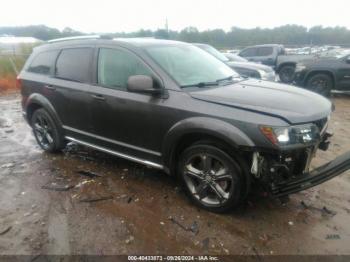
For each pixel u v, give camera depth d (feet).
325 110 9.98
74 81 13.53
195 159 10.59
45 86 14.83
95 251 8.93
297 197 11.44
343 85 30.89
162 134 10.84
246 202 11.07
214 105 9.66
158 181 12.81
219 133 9.27
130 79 10.28
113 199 11.55
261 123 8.81
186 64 12.09
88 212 10.78
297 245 9.00
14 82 40.06
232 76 13.09
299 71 33.47
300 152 9.30
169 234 9.56
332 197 11.43
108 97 12.03
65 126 14.66
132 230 9.78
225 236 9.41
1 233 9.78
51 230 9.87
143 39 13.09
